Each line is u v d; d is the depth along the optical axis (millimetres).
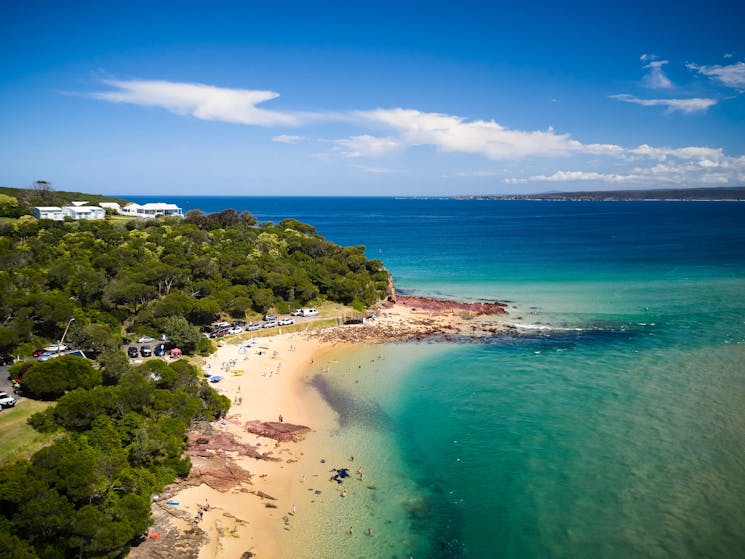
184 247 121562
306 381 75750
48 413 47406
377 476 51438
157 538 40281
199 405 58469
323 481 50250
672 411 64438
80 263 97188
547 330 101438
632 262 184125
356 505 46625
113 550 36656
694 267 170625
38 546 34656
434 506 46906
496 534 43312
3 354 65312
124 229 137625
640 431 59656
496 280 155375
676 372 77375
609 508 46562
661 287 139750
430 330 102188
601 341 93625
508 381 75625
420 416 64750
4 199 159125
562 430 60344
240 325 98500
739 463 52906
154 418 53562
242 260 118500
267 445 56531
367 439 58875
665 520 44875
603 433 59469
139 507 39219
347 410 66375
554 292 136750
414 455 55531
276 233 160750
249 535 41875
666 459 53906
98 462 41031
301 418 63656
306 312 107750
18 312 70312
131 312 89750
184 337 78500
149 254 111688
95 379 55812
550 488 49375
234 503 45938
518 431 60406
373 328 103312
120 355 61438
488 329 102688
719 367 79062
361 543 41812
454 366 82375
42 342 70188
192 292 99688
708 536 42938
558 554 41062
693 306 117875
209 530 41875
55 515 35469
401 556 40531
